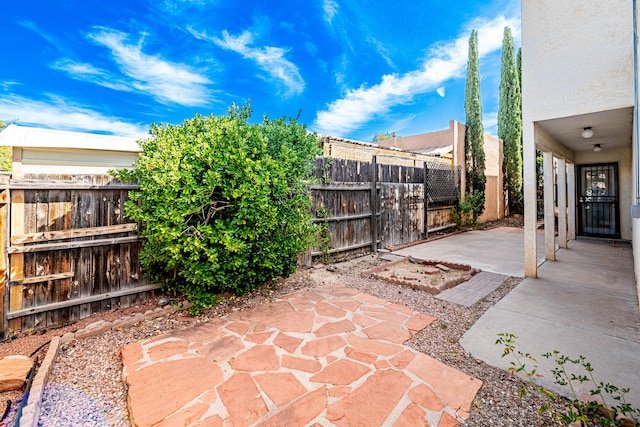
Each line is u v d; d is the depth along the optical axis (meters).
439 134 13.27
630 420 1.89
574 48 4.51
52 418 2.04
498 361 2.62
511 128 15.12
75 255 3.51
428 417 1.99
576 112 4.52
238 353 2.77
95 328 3.19
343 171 6.58
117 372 2.57
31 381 2.41
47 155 6.37
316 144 4.77
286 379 2.39
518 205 15.22
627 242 8.23
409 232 8.53
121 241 3.78
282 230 4.38
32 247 3.22
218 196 3.89
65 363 2.68
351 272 5.59
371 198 7.29
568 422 1.88
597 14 4.30
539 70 4.87
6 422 2.05
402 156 10.97
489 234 10.41
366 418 1.98
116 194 3.78
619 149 8.46
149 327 3.36
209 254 3.49
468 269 5.61
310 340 3.01
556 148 6.55
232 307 3.91
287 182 4.47
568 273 5.33
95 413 2.11
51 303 3.35
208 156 3.56
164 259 3.60
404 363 2.60
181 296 4.15
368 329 3.24
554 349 2.78
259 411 2.05
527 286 4.65
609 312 3.58
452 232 10.60
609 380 2.31
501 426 1.92
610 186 8.80
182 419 1.98
